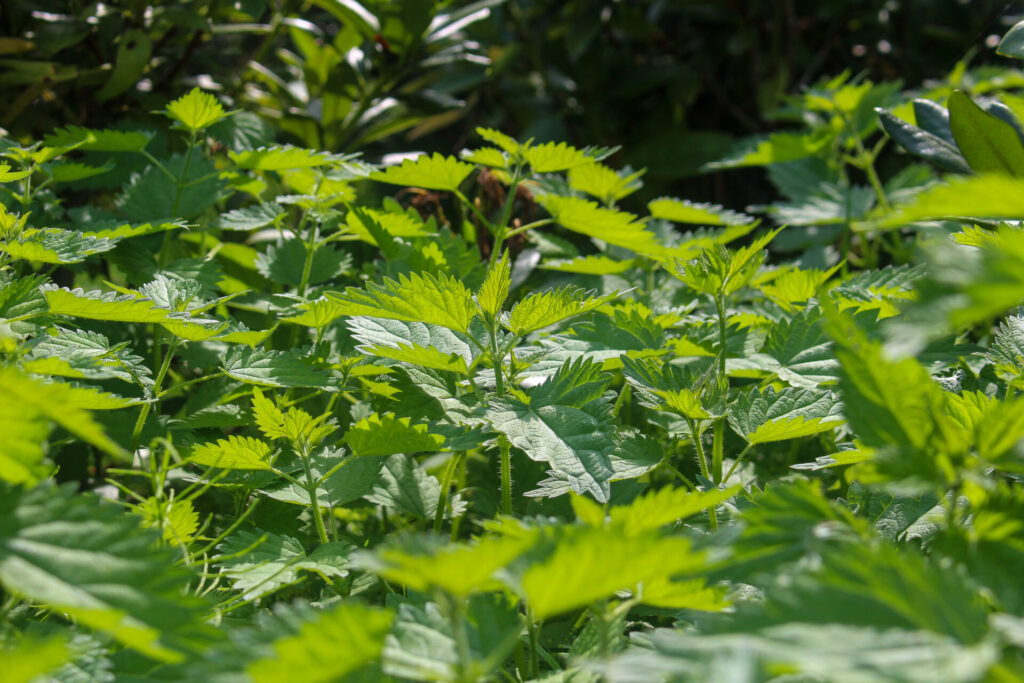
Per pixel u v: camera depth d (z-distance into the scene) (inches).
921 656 56.3
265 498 80.3
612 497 80.0
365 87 112.1
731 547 69.4
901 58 154.4
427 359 77.6
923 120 84.4
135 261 84.8
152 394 78.9
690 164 145.3
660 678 68.1
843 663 55.3
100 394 73.4
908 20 155.3
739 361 80.6
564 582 63.0
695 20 164.6
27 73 93.4
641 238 85.4
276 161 85.9
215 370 85.4
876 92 101.8
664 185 151.6
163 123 98.5
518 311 78.1
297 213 96.3
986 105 82.7
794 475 80.9
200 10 104.0
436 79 122.4
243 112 94.2
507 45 142.2
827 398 76.9
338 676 67.3
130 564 68.4
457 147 133.4
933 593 64.0
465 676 67.0
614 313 82.0
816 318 80.6
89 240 79.5
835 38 158.9
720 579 69.5
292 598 78.3
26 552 68.2
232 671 67.8
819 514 69.5
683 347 81.0
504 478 78.0
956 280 52.5
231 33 115.8
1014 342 77.9
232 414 80.4
